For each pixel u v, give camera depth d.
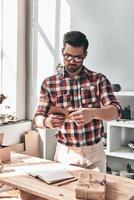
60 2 3.73
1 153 1.92
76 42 1.68
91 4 3.52
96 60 3.52
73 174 1.66
